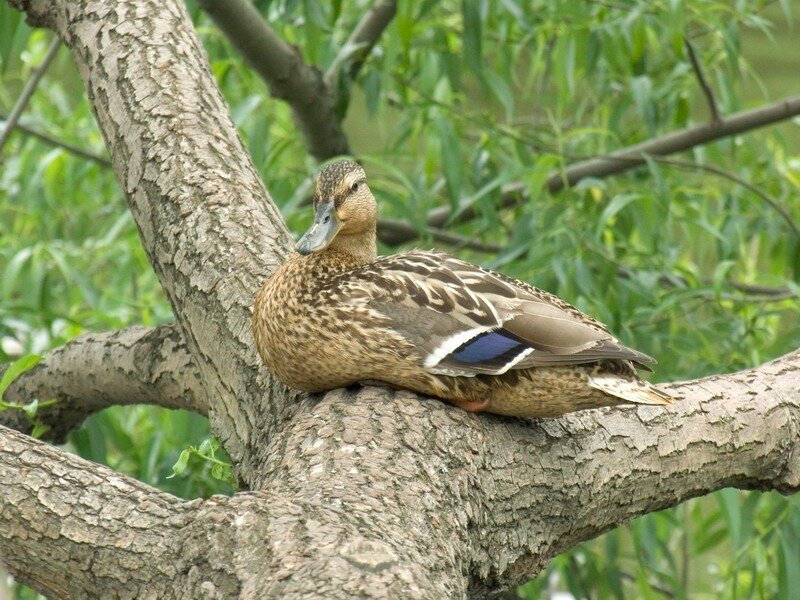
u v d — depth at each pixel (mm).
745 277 12703
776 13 26281
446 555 4590
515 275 10391
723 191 12727
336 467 4945
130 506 4676
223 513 4371
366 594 3926
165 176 7211
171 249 7031
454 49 12852
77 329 10539
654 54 13148
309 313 5785
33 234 13664
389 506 4680
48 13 8258
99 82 7715
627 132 13180
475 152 11781
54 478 4762
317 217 6500
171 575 4457
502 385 5711
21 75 13883
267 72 10828
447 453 5281
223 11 10070
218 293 6754
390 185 13289
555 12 10945
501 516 5465
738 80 12766
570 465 5836
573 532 5957
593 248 10453
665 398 5828
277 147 11852
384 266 6031
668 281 12648
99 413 9734
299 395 6164
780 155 13289
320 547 4160
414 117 12156
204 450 6395
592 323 6176
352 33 12297
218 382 6703
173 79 7594
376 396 5656
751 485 6883
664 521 10891
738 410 6527
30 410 6812
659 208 10930
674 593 11625
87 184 13438
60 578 4719
